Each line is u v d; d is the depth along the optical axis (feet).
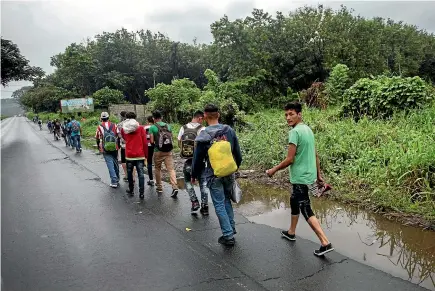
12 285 12.24
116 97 146.41
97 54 180.55
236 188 15.65
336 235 15.93
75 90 177.99
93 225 18.20
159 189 24.48
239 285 11.81
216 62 91.86
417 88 33.12
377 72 94.07
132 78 177.88
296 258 13.64
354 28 94.63
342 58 89.76
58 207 21.75
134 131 22.85
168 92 72.95
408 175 20.44
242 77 85.81
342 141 27.25
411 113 31.27
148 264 13.57
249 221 18.13
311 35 93.35
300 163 13.99
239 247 14.83
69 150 55.83
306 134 13.94
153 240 15.94
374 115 35.50
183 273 12.76
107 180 29.63
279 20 95.35
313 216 13.99
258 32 92.22
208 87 77.20
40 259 14.29
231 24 85.61
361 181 21.71
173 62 188.96
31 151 57.11
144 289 11.75
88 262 13.91
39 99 204.13
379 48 103.60
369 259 13.55
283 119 39.70
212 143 14.99
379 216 17.99
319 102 58.75
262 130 36.88
